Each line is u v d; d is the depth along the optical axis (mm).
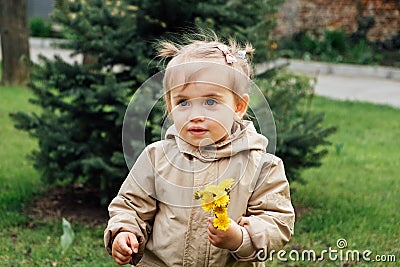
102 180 4973
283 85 5617
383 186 6242
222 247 2246
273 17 5398
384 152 7883
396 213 5289
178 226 2365
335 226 4891
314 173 6668
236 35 4918
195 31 4797
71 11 5066
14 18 12023
